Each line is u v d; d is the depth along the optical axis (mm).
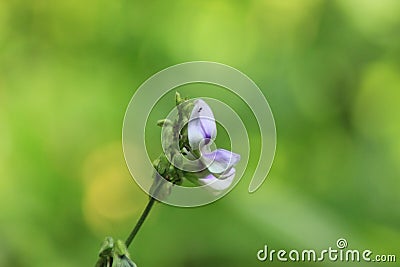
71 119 609
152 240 572
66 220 580
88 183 592
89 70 633
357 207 595
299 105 632
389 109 644
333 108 642
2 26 648
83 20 648
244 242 563
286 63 646
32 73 638
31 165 588
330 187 610
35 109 614
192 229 568
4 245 555
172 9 650
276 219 566
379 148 631
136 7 646
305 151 624
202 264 565
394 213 596
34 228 568
